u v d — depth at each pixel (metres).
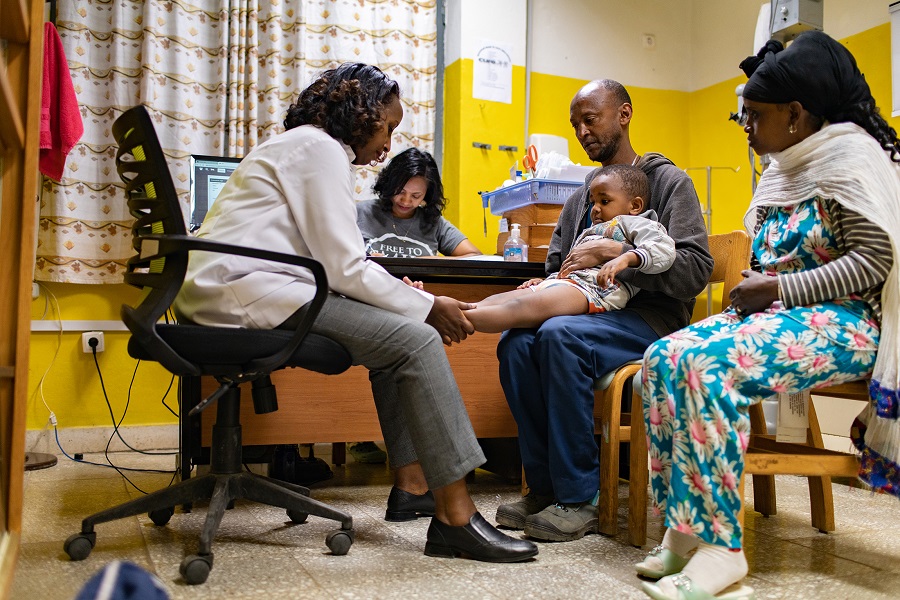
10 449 1.57
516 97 4.09
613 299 2.05
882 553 1.79
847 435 3.48
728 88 4.42
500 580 1.51
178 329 1.56
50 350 3.35
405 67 3.89
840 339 1.50
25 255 1.55
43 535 1.83
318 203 1.67
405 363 1.67
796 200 1.62
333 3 3.78
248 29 3.56
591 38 4.45
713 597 1.39
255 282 1.63
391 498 2.06
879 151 1.56
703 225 2.09
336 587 1.45
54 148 2.71
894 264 1.48
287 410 2.41
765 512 2.17
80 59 3.35
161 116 3.45
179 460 2.71
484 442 2.89
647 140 4.60
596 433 2.31
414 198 3.37
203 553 1.49
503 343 2.04
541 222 2.79
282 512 2.13
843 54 1.61
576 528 1.83
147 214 1.71
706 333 1.55
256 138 3.55
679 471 1.45
